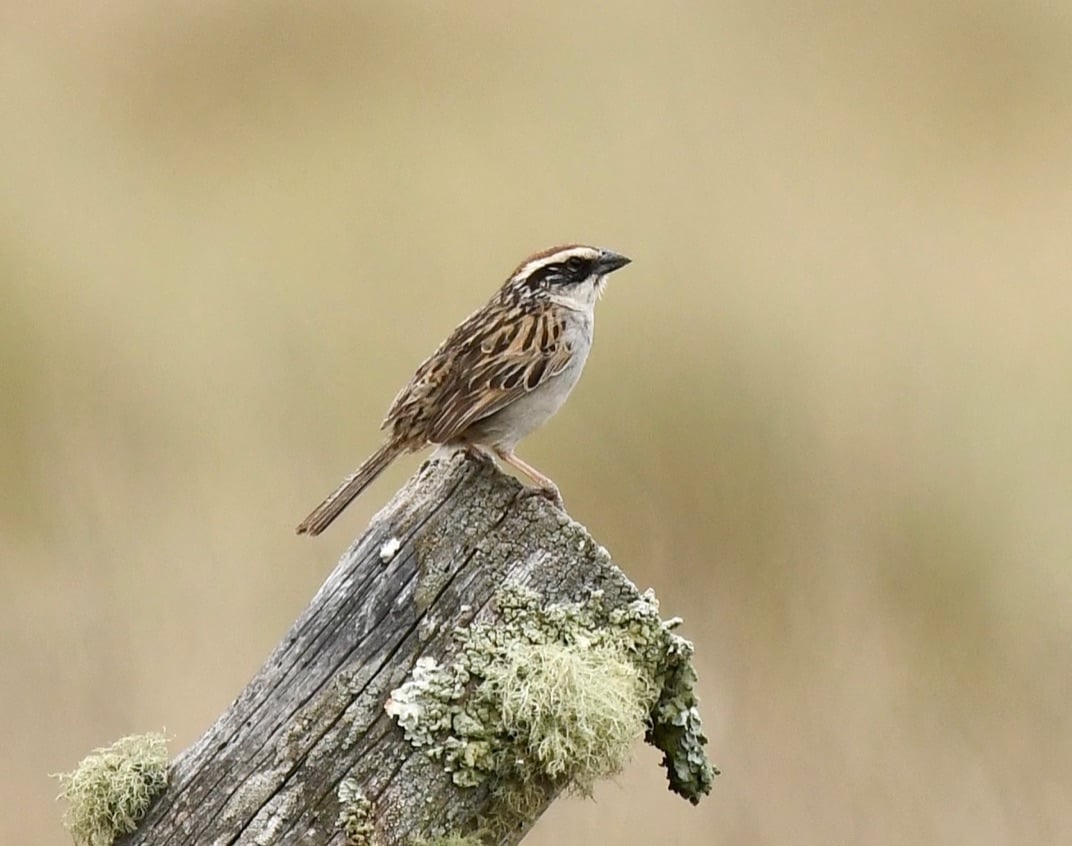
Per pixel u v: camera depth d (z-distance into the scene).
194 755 5.96
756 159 18.02
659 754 11.56
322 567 12.58
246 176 17.88
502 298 8.95
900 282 15.83
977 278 16.08
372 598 5.98
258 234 16.58
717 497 13.37
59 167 17.62
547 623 5.94
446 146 18.23
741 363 14.30
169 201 17.25
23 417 13.89
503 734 5.77
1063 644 12.39
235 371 14.58
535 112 19.05
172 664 11.76
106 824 5.94
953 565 12.95
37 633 11.96
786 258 15.95
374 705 5.82
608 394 14.04
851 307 15.32
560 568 6.00
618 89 19.48
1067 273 16.22
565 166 17.73
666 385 14.09
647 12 21.16
